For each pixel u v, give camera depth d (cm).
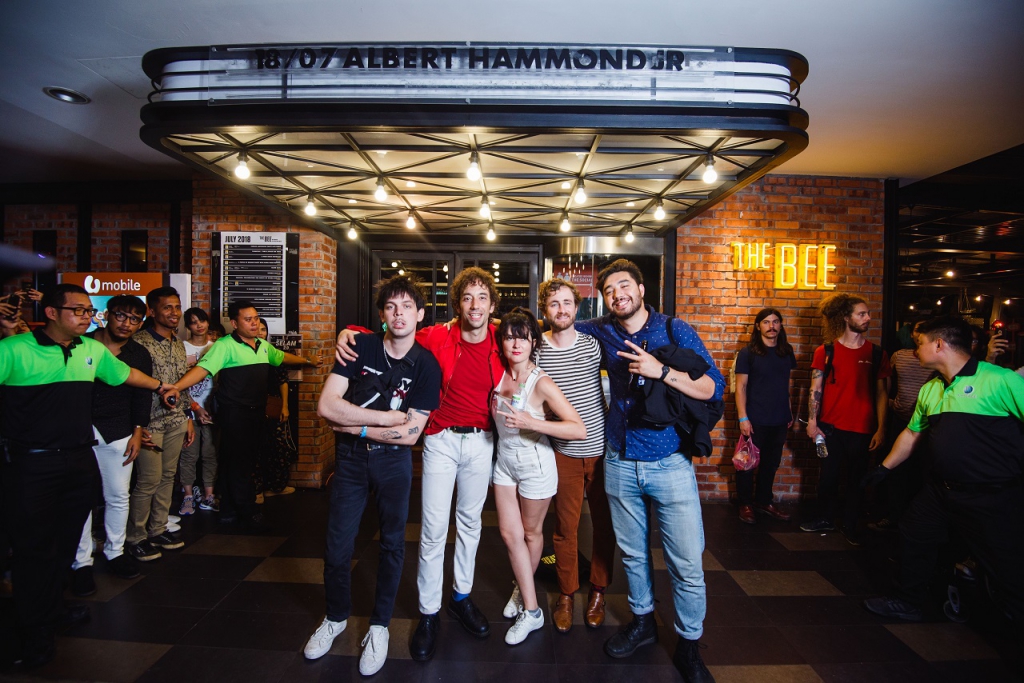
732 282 430
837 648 221
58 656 206
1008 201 450
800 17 221
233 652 210
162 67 218
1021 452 210
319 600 252
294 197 342
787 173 426
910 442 250
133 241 477
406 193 338
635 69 209
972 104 296
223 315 434
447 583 272
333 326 460
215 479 380
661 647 219
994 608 238
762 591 270
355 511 205
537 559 228
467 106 209
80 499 222
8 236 485
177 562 292
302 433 430
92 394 243
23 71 273
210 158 271
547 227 445
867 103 296
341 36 240
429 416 209
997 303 499
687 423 191
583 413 228
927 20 220
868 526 362
